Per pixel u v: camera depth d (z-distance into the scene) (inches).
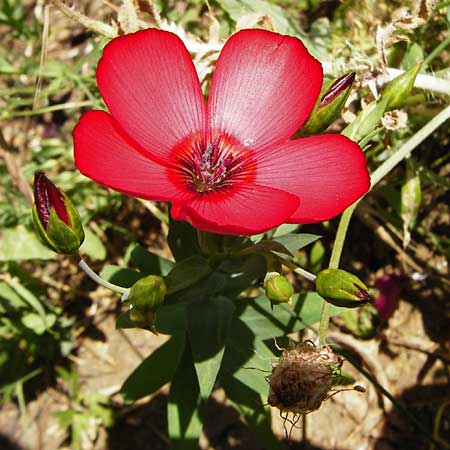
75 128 2.7
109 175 2.8
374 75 4.1
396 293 4.8
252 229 2.5
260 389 3.7
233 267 3.6
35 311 4.9
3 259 4.9
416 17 3.9
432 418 4.7
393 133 4.5
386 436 4.7
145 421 4.9
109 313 5.3
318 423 4.8
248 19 4.2
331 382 3.1
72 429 4.9
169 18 5.2
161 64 3.2
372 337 4.9
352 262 5.1
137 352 5.1
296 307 3.8
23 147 5.7
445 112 3.7
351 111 4.6
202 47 4.2
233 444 4.8
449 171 5.0
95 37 5.4
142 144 3.1
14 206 5.0
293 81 3.2
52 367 5.1
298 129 3.2
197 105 3.3
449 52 4.7
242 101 3.3
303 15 5.3
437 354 4.8
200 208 3.0
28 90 5.2
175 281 3.5
